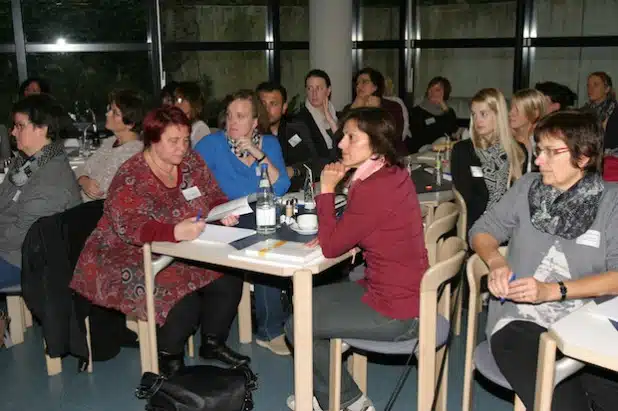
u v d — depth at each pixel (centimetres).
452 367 297
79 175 356
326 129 432
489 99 325
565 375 159
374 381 287
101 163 333
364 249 220
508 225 211
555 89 429
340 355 228
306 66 698
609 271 183
